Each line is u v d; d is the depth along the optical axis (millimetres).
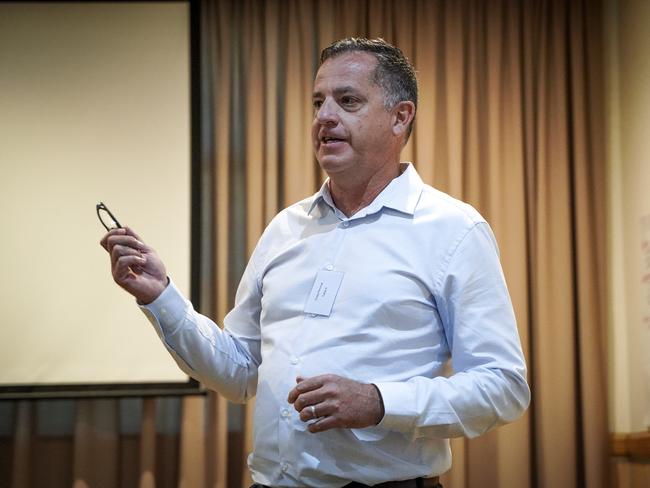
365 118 1801
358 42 1878
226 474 3332
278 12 3545
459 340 1703
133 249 1788
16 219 3357
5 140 3395
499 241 3441
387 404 1559
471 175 3486
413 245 1764
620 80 3559
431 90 3504
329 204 1891
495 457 3355
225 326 2023
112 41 3482
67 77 3447
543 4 3574
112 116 3439
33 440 3328
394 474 1667
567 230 3445
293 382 1704
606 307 3463
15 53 3443
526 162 3520
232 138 3527
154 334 3336
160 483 3371
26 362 3293
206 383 1929
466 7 3576
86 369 3303
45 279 3338
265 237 2000
